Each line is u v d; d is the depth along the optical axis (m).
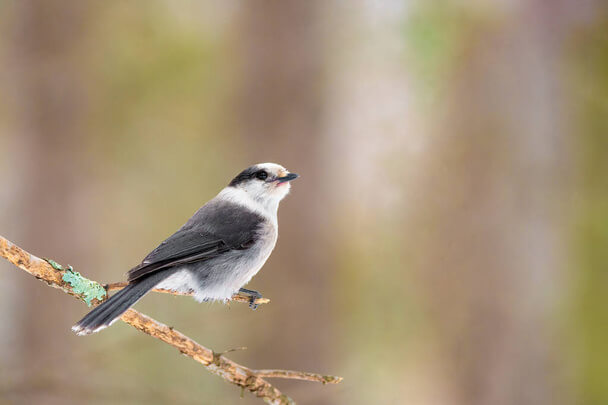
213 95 15.60
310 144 13.34
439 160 14.01
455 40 13.88
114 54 15.10
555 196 13.88
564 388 13.28
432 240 13.84
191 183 16.42
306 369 12.70
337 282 13.20
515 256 13.71
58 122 14.56
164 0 15.37
